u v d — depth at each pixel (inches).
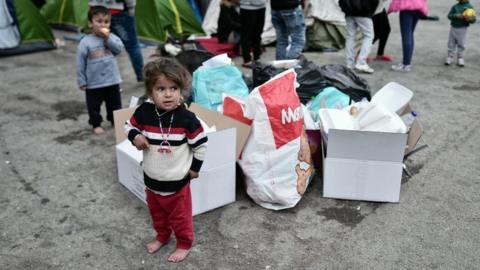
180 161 95.5
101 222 120.6
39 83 243.0
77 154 159.9
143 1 274.7
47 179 142.6
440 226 117.6
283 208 124.6
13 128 183.2
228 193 127.3
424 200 129.6
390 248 109.3
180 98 94.6
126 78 250.7
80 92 228.7
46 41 311.7
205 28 325.7
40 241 113.0
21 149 163.9
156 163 95.3
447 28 386.9
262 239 113.1
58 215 123.6
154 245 109.3
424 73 257.1
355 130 121.4
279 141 121.6
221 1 297.3
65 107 207.3
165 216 105.6
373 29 265.4
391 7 251.3
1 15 291.3
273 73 169.2
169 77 90.0
